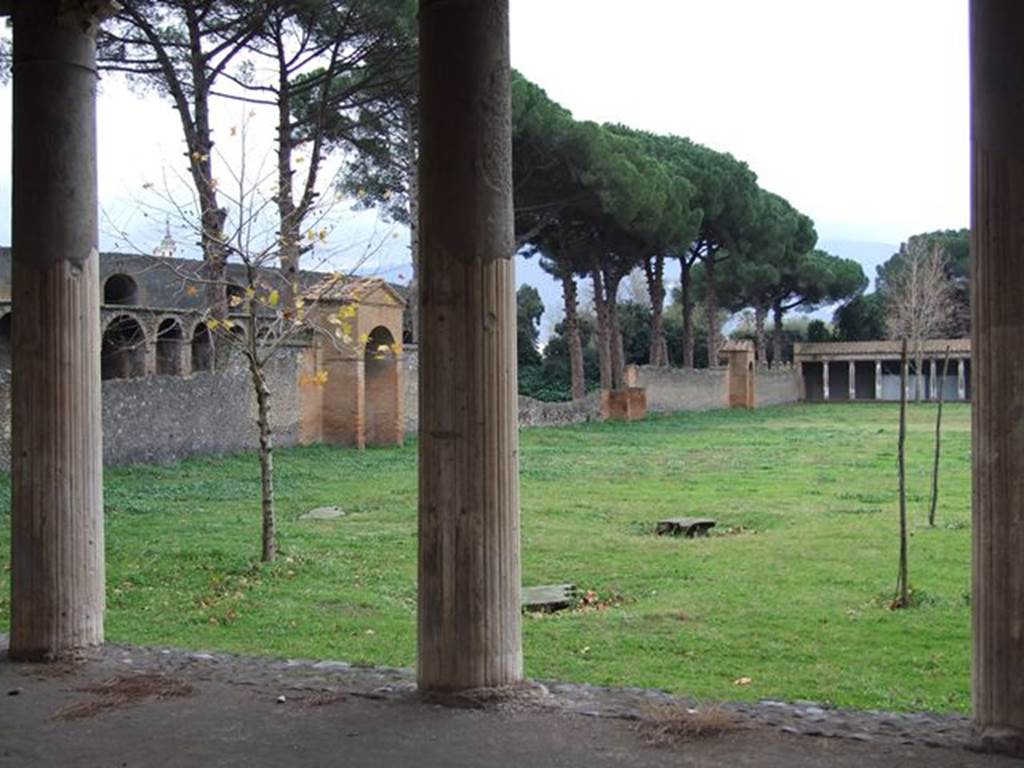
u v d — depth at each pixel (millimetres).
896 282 62656
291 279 21094
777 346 67375
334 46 25891
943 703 7312
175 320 27953
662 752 5188
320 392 30188
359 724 5645
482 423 5906
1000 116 5070
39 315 6910
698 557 13617
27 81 6879
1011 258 5059
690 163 50469
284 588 11898
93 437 7117
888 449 30547
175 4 24172
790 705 5969
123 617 10531
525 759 5117
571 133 36875
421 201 6012
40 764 5137
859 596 11203
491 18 5887
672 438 35844
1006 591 5105
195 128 24391
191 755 5234
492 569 5953
